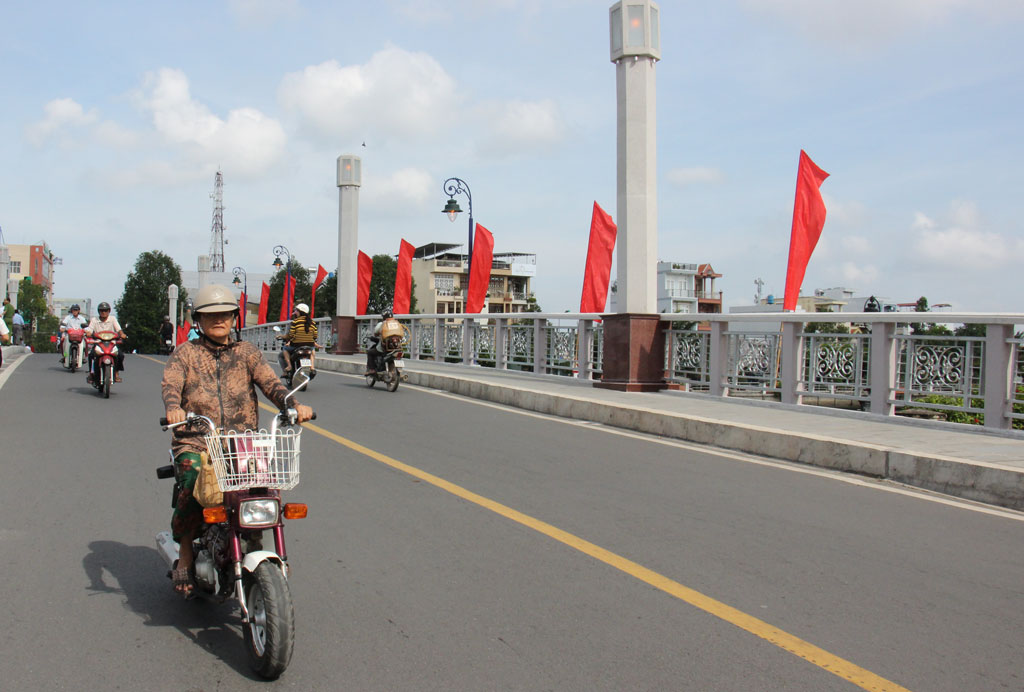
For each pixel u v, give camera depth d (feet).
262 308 168.04
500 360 62.85
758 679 12.34
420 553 18.17
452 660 12.83
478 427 37.04
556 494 23.86
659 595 15.79
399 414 41.19
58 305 499.92
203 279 146.82
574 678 12.25
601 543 19.07
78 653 13.01
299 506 13.30
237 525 12.94
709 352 44.01
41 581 16.22
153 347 316.40
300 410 14.11
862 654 13.30
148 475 25.73
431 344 75.56
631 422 37.52
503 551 18.39
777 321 40.14
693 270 283.59
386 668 12.53
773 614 14.94
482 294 73.15
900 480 26.45
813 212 44.06
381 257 241.55
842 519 21.66
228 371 14.80
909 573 17.35
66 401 44.42
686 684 12.11
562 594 15.76
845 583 16.66
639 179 47.55
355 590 15.84
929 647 13.62
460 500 22.95
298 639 13.57
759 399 41.09
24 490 23.45
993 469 23.84
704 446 32.99
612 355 48.21
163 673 12.35
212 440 12.82
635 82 47.65
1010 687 12.23
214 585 14.30
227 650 13.26
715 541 19.38
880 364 35.35
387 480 25.43
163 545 16.14
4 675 12.13
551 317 56.13
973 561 18.25
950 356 32.99
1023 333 30.83
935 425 33.04
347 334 88.84
